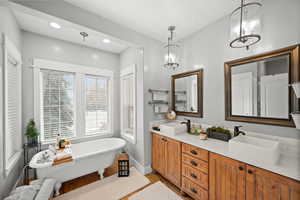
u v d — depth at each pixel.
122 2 1.58
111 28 1.95
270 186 1.06
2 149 1.49
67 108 2.73
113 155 2.36
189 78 2.38
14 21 1.86
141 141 2.44
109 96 3.26
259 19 1.11
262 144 1.39
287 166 1.05
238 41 1.22
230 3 1.61
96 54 3.04
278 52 1.36
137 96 2.57
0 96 1.47
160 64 2.60
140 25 2.08
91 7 1.66
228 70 1.79
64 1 1.54
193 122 2.32
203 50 2.14
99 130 3.15
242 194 1.23
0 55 1.47
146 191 1.92
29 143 2.14
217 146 1.53
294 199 0.95
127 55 2.99
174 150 1.96
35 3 1.37
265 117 1.46
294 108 1.28
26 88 2.25
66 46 2.66
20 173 2.09
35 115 2.31
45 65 2.41
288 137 1.32
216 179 1.43
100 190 1.95
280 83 1.36
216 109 1.96
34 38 2.33
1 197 1.45
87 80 2.98
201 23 2.03
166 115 2.62
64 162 1.87
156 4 1.62
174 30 2.21
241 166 1.24
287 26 1.31
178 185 1.89
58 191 1.85
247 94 1.61
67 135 2.72
